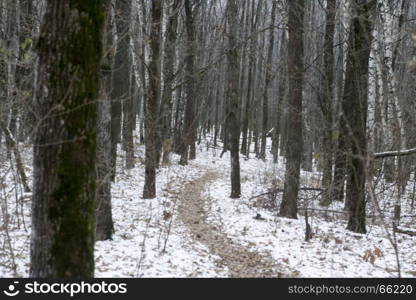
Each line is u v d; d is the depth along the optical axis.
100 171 7.44
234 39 14.27
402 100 9.23
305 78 10.84
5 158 8.59
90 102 3.44
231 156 13.94
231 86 13.94
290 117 10.76
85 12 3.38
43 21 3.40
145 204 11.55
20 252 6.38
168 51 14.27
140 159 18.47
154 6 11.97
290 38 10.69
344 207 11.07
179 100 23.14
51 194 3.35
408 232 9.43
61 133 3.34
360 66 8.45
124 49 13.73
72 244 3.39
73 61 3.34
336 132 6.54
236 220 10.41
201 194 14.38
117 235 8.06
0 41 6.78
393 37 10.23
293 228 9.62
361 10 8.02
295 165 10.73
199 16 22.59
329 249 8.01
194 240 8.56
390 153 8.49
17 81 8.23
